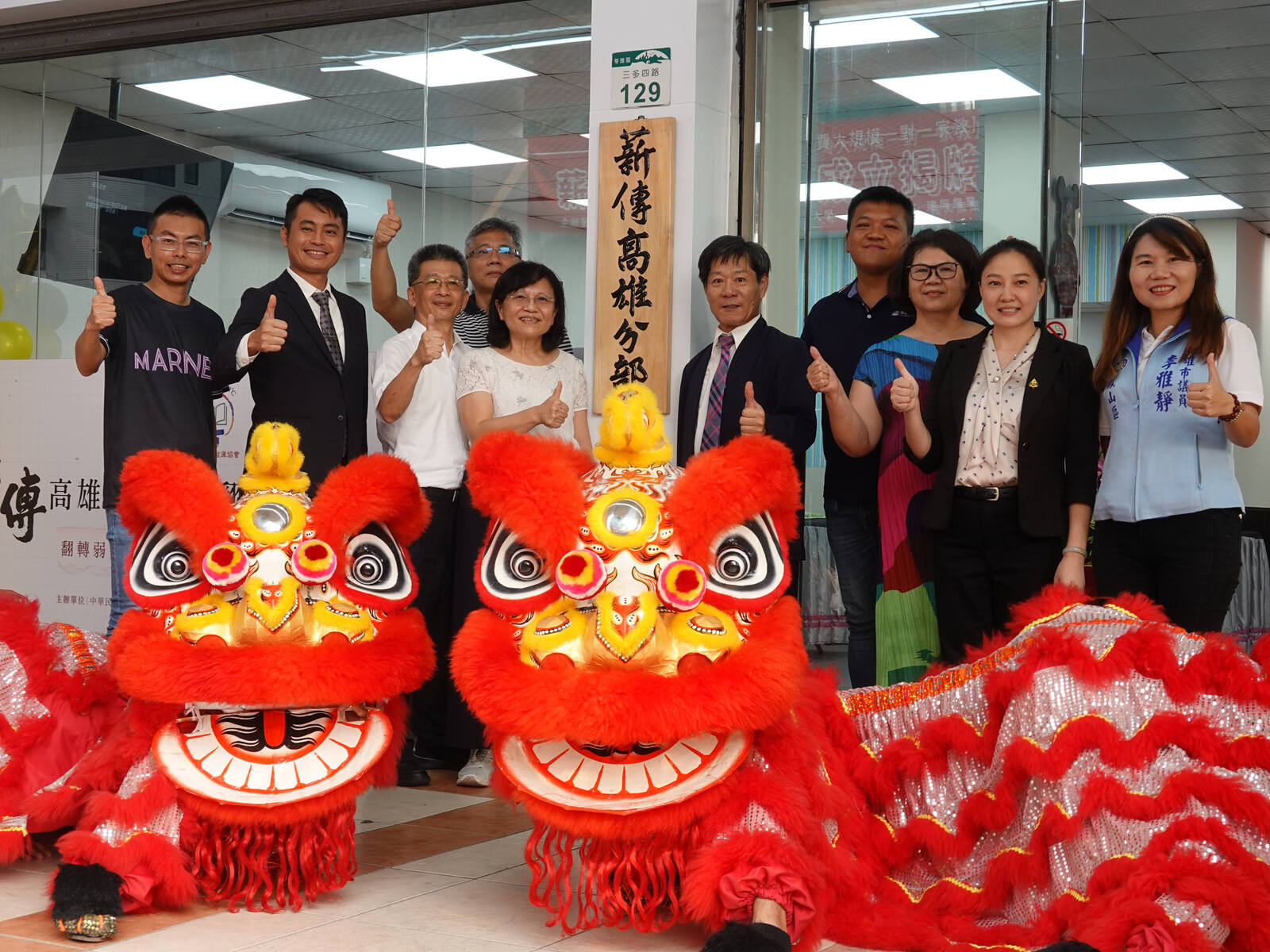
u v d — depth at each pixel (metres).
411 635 2.88
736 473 2.59
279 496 2.89
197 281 6.18
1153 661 2.53
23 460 6.09
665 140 4.77
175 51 6.18
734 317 4.36
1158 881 2.25
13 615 3.19
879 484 4.22
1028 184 5.00
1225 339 3.45
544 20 5.48
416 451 4.47
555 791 2.53
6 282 6.59
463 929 2.70
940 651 3.93
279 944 2.57
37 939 2.57
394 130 5.79
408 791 4.18
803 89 5.26
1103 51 8.45
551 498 2.59
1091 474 3.67
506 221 5.29
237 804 2.72
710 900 2.41
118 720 2.94
